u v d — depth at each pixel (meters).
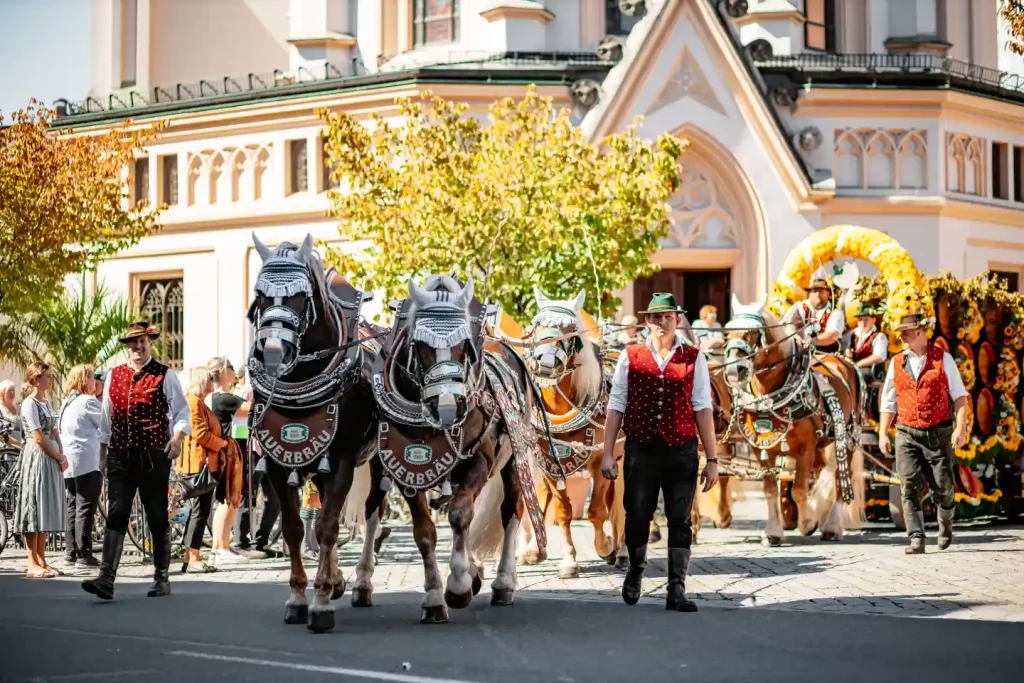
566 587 11.82
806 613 9.93
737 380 14.18
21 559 15.61
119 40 32.81
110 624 9.81
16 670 7.82
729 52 27.55
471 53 28.75
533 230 19.42
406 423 9.35
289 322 8.95
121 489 11.41
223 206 29.73
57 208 21.09
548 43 28.95
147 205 22.86
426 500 9.84
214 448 13.95
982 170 30.20
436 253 19.69
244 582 12.80
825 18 30.62
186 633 9.30
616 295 27.88
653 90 27.38
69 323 24.75
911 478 13.88
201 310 30.03
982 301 17.73
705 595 11.04
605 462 10.42
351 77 27.89
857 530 17.11
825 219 28.42
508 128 20.41
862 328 18.03
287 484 9.59
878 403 17.78
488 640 8.83
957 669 7.62
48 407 13.93
